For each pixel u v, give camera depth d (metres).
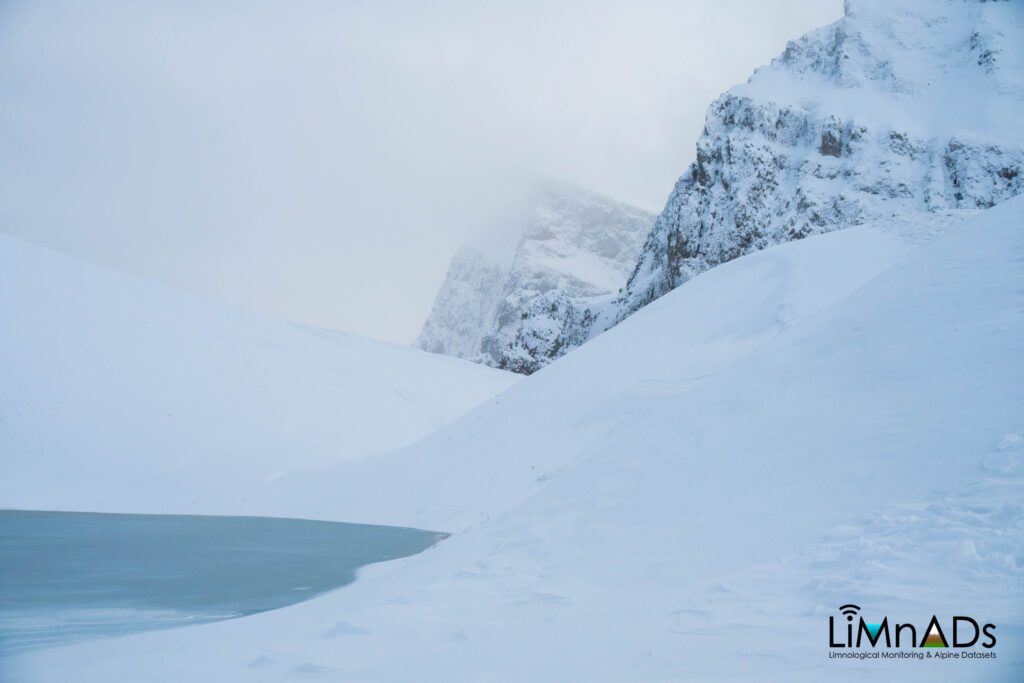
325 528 26.67
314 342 72.00
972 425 8.73
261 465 46.34
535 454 28.89
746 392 13.44
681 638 5.85
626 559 9.19
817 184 104.56
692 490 10.66
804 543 7.89
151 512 36.50
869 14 128.00
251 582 14.31
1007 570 5.91
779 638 5.47
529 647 6.19
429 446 37.09
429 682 5.36
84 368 49.81
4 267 54.78
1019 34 116.12
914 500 7.76
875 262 30.27
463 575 10.51
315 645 7.20
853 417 10.48
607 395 30.64
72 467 40.94
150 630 9.79
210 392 54.06
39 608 11.51
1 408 43.56
